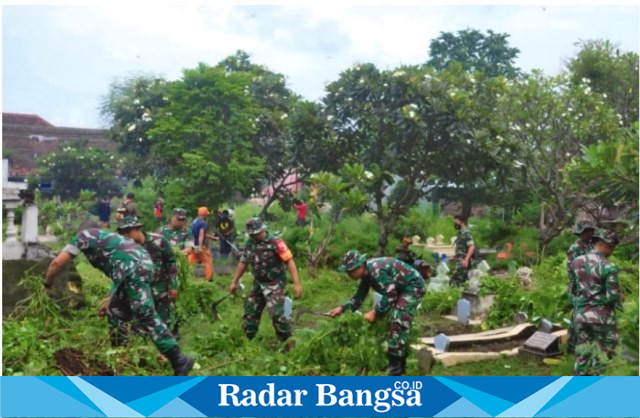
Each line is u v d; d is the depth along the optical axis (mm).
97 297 9578
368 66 18062
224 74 19750
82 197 25641
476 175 17953
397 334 6777
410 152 17844
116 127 23375
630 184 6434
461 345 8656
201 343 7547
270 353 7484
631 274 12023
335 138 18688
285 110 23125
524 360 8086
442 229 20484
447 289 11727
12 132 29891
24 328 6543
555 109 18422
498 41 22547
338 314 7180
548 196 19484
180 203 19141
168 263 7523
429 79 17703
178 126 19312
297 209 20625
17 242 9180
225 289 12609
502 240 20000
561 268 13000
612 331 6664
